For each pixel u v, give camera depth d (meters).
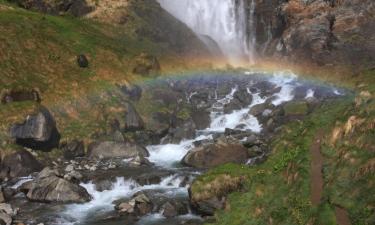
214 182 31.52
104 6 78.31
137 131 53.12
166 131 54.12
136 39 75.62
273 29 89.56
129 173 40.22
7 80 51.28
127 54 66.56
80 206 33.38
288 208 25.17
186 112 57.38
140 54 66.38
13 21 61.28
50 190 34.41
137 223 30.12
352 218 21.50
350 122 30.28
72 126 50.19
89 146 48.00
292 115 52.00
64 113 51.56
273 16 89.50
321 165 28.30
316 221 22.38
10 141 42.78
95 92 56.06
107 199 34.94
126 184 37.91
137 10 80.50
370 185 22.89
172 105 59.78
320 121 38.25
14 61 54.72
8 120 43.78
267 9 90.44
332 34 77.94
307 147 31.84
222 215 29.14
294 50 81.38
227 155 42.00
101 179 38.12
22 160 41.00
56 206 33.19
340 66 74.06
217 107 59.72
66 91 54.47
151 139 52.19
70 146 47.34
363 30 76.25
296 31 82.00
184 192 35.81
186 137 51.75
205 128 55.81
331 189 24.22
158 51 75.06
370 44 74.81
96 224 30.08
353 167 25.30
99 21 75.88
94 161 44.72
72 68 58.69
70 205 33.47
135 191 36.59
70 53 61.00
